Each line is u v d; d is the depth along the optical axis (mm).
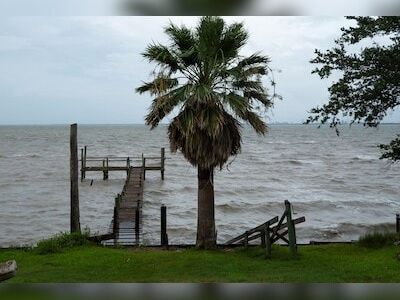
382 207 30609
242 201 32531
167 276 10359
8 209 28953
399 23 11383
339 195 35688
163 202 32219
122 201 23781
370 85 12055
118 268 11188
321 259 12055
